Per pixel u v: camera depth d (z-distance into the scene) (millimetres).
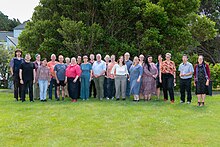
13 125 8109
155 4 19000
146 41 17219
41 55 18781
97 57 13367
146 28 18469
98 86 13430
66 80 12906
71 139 6816
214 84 21516
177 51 19750
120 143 6508
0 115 9516
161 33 18484
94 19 19203
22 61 13430
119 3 17734
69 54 18141
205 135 7172
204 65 11438
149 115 9430
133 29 18703
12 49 30750
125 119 8820
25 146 6320
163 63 12531
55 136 7070
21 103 12227
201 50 36375
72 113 9734
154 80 13109
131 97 14336
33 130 7602
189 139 6852
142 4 18438
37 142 6598
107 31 18594
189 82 12102
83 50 17891
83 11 19141
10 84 29062
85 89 13344
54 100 13211
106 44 18312
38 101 12883
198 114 9727
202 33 21875
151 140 6762
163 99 13586
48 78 13031
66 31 17266
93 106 11164
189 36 18844
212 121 8672
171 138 6922
